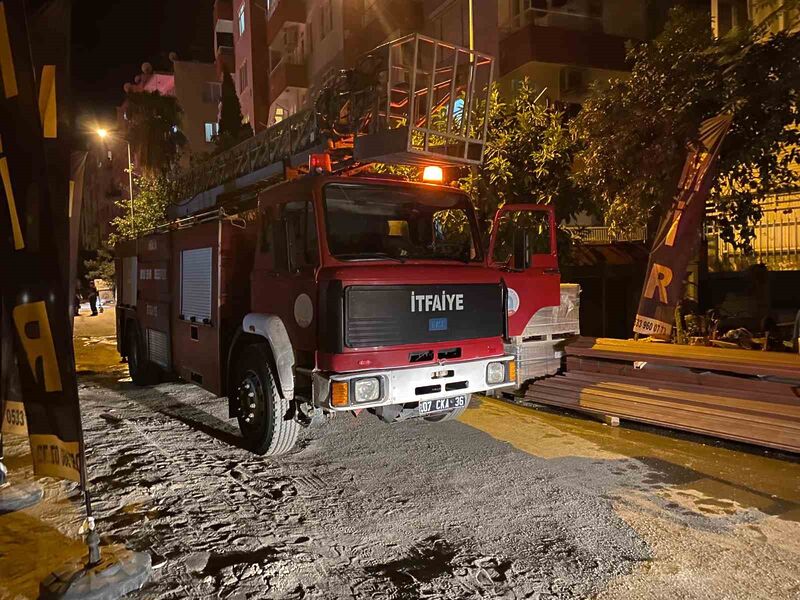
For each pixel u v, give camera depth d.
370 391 4.70
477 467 5.23
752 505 4.33
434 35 19.14
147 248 8.95
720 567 3.46
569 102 16.95
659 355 6.30
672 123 7.84
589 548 3.72
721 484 4.73
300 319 5.15
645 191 8.44
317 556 3.69
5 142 3.31
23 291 3.38
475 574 3.44
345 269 4.73
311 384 5.09
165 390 9.18
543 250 9.16
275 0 27.75
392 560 3.62
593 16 17.16
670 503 4.38
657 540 3.81
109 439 6.34
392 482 4.93
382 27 19.59
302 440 6.15
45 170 3.23
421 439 6.09
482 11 17.16
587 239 15.26
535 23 16.64
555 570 3.46
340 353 4.64
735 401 5.69
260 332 5.44
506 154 9.07
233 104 30.38
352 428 6.55
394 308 4.87
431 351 5.08
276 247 5.54
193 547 3.83
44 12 3.44
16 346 3.47
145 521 4.24
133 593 3.30
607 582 3.32
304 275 5.09
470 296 5.34
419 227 5.90
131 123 33.53
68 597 3.14
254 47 31.56
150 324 8.83
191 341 7.16
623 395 6.51
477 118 8.91
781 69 7.29
